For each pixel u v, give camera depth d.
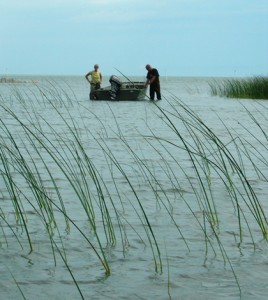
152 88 37.06
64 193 8.99
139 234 6.80
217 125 21.52
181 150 14.12
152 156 13.01
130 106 32.62
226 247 6.32
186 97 44.97
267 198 8.79
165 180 10.13
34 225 7.16
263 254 6.07
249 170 11.26
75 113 26.89
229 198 8.77
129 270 5.53
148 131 19.08
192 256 5.98
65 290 5.00
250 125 21.53
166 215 7.70
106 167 11.41
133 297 4.85
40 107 30.86
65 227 7.09
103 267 5.61
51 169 11.05
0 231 6.86
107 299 4.81
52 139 16.19
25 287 5.06
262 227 7.12
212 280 5.27
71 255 5.98
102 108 30.69
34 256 5.93
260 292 4.96
